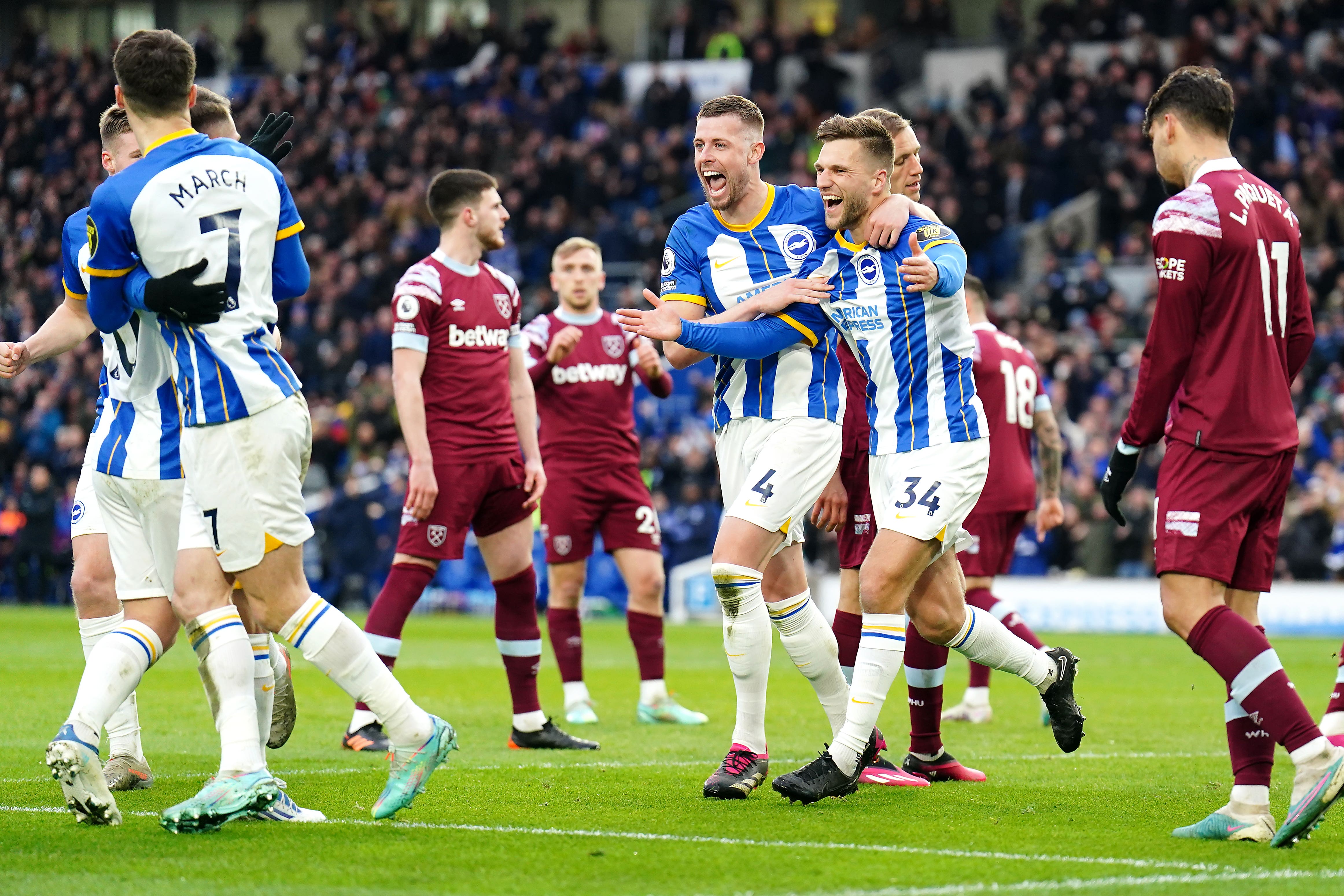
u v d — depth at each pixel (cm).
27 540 6047
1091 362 5750
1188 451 1335
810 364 1541
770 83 7969
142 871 1134
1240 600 1412
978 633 1572
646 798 1509
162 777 1664
